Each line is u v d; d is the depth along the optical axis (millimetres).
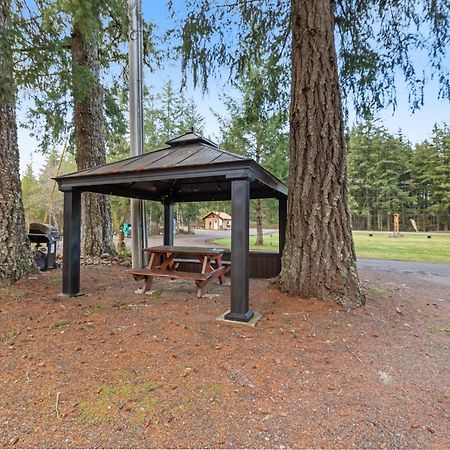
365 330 3051
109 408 1748
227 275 6211
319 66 3889
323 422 1646
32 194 24297
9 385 1977
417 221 33250
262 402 1824
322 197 3832
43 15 5246
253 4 4543
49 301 3994
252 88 5805
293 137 4098
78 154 7477
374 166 33469
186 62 4570
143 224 6816
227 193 6961
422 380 2133
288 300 3818
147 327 3049
